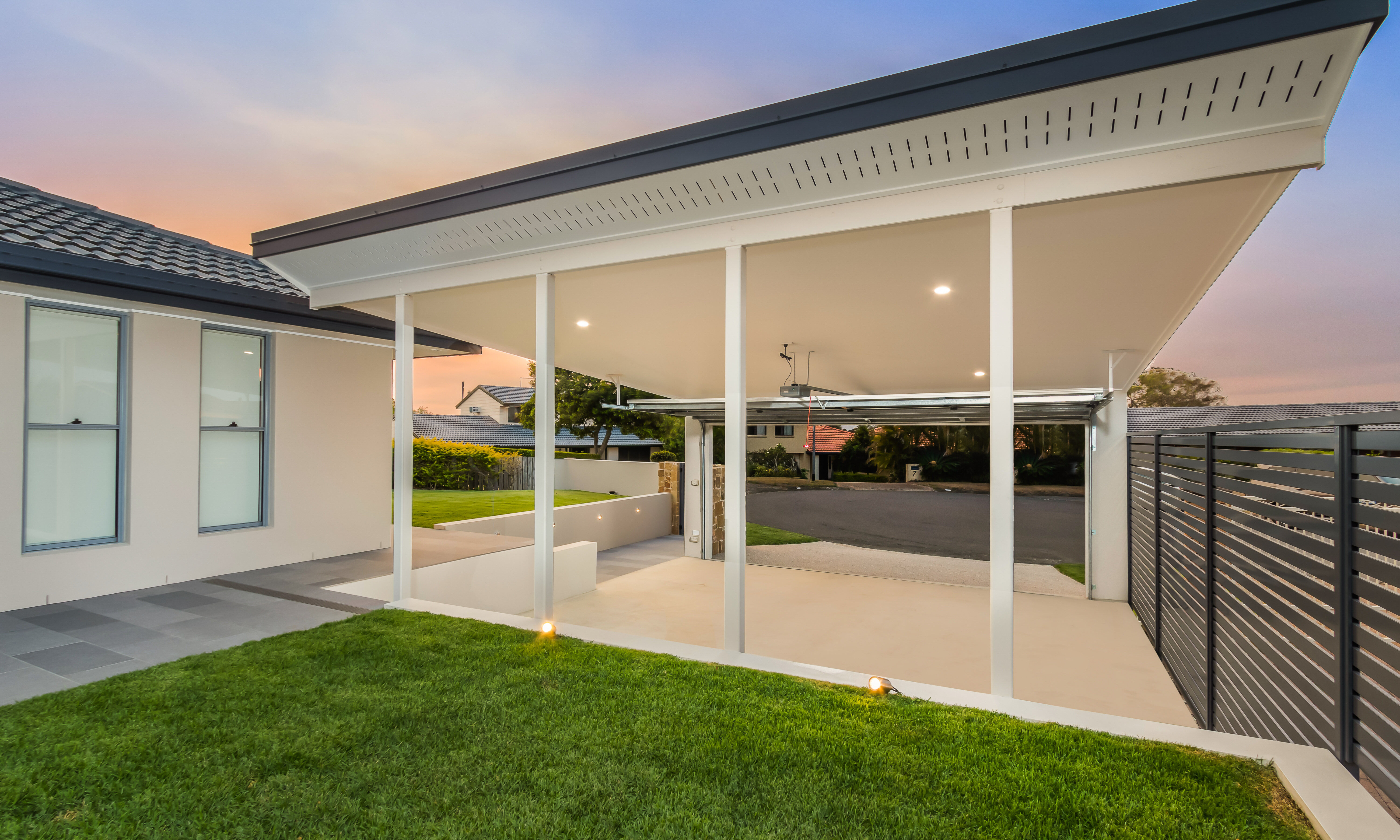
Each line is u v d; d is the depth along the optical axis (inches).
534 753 98.3
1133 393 1080.8
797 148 124.2
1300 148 97.1
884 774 91.0
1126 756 95.3
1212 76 93.0
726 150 129.3
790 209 137.3
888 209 126.8
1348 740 85.8
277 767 93.4
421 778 91.0
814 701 117.3
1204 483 167.3
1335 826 73.6
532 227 167.0
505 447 1009.5
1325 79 89.5
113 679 126.2
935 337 244.8
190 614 177.5
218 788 87.6
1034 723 108.0
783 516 678.5
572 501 561.9
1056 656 239.1
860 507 747.4
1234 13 86.9
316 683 125.2
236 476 240.8
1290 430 106.3
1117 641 258.1
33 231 186.4
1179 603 202.7
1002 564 117.2
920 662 231.5
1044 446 981.2
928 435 1055.0
